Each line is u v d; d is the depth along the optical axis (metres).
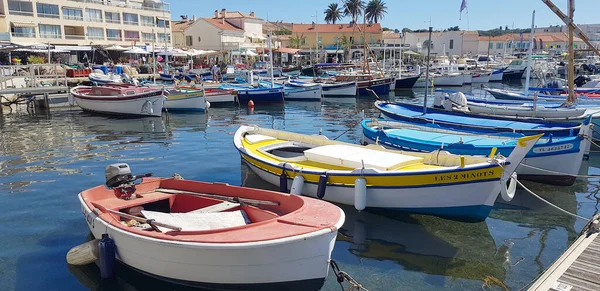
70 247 8.66
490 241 9.09
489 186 8.74
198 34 74.00
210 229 7.02
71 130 22.14
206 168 14.51
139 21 66.00
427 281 7.54
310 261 6.76
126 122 24.91
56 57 52.81
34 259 8.16
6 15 49.91
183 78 44.50
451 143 12.79
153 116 26.55
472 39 97.75
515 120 16.89
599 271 6.52
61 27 55.62
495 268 7.97
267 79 44.66
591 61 60.50
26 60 46.66
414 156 10.77
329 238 6.76
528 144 8.51
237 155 16.36
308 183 10.56
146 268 7.25
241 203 8.65
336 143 12.63
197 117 27.23
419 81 49.28
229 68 52.81
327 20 104.38
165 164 15.06
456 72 52.34
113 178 9.05
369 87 38.75
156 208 9.13
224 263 6.58
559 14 16.72
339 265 8.10
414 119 17.02
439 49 95.88
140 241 6.95
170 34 71.69
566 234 9.45
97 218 7.72
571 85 19.36
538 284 6.20
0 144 18.55
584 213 10.66
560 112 19.09
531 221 10.16
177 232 6.87
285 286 6.90
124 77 39.12
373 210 10.14
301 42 88.31
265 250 6.46
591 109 18.89
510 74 58.81
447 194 9.10
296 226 6.84
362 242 9.00
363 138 16.27
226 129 22.67
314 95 35.59
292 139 13.63
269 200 8.59
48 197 11.48
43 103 29.97
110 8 61.34
